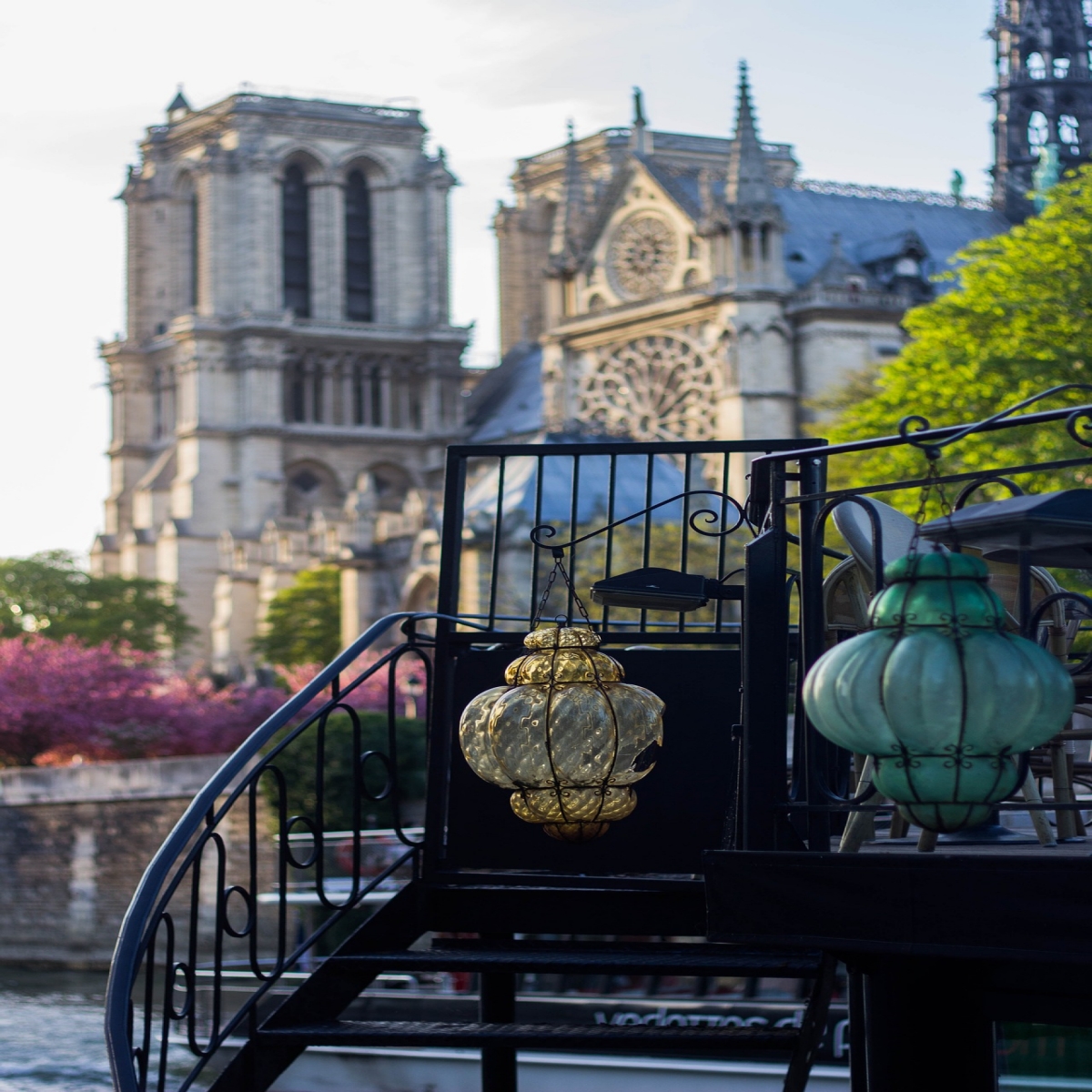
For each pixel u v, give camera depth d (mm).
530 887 10820
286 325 199375
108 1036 8492
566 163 161375
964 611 6977
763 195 143375
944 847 9297
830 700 7074
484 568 121500
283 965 10078
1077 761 11273
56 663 95625
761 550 8359
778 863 7875
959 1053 8516
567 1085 31422
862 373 116625
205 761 73875
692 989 31359
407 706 99062
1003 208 160875
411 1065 33625
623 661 10969
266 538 188875
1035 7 159250
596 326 154125
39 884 78875
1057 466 7273
